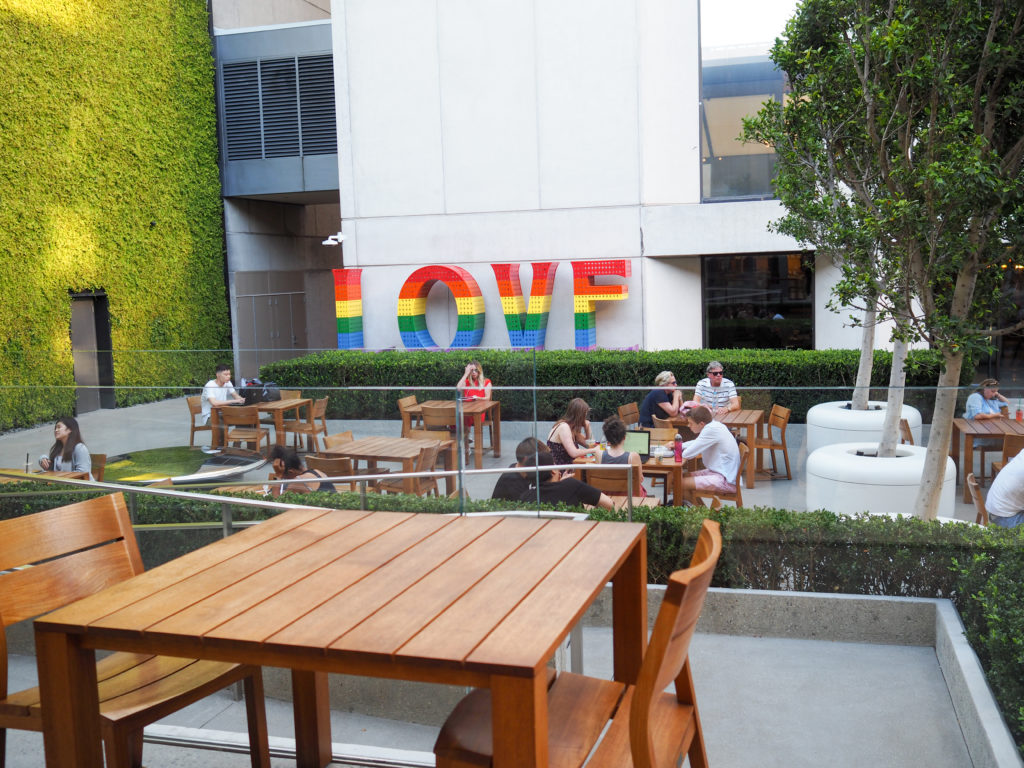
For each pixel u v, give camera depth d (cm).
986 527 560
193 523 551
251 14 2125
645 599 301
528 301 1661
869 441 636
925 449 630
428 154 1697
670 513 619
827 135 714
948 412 609
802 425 645
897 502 625
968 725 415
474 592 246
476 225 1684
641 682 224
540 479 629
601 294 1608
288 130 1961
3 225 1476
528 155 1650
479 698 268
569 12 1608
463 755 236
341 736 422
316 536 309
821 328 1619
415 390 557
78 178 1628
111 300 1711
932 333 638
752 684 492
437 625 223
